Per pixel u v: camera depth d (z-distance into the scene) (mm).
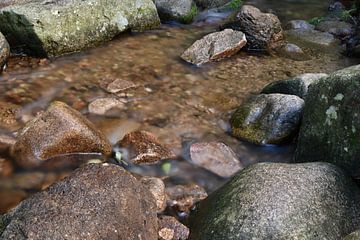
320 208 1609
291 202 1598
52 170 1941
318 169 1736
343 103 1866
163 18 3314
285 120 2182
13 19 2639
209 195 1846
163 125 2283
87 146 2008
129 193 1581
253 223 1561
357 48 3002
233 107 2455
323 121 1931
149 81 2605
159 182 1883
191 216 1786
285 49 3027
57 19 2691
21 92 2398
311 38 3234
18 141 1999
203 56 2820
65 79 2545
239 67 2818
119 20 2971
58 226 1448
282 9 3766
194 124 2312
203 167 2053
